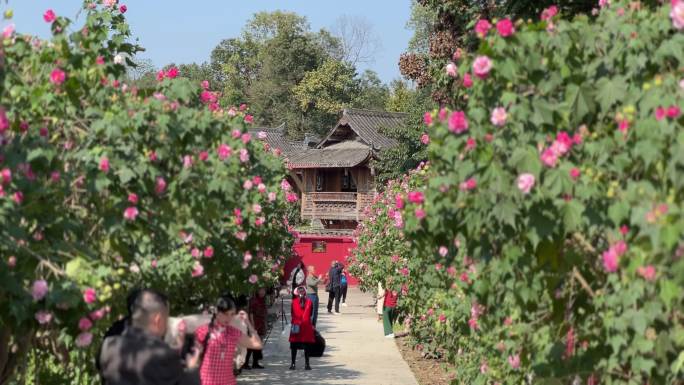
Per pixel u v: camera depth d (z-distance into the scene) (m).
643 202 4.98
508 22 5.65
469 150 5.71
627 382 6.09
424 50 79.81
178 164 7.77
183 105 8.94
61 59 7.29
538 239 5.46
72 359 8.02
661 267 4.93
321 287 54.62
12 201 5.70
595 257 5.93
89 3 8.91
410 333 23.59
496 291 7.09
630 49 5.57
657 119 5.13
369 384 18.11
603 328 6.17
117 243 6.92
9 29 6.97
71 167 6.76
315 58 109.25
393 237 21.28
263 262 14.80
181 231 8.34
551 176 5.40
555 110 5.65
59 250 6.04
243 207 11.68
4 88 6.52
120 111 7.13
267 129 83.81
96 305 6.05
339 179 63.97
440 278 12.60
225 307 10.25
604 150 5.41
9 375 6.69
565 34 5.73
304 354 21.77
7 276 5.62
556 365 6.66
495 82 5.77
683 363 5.45
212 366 10.23
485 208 5.58
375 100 115.62
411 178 16.30
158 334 6.24
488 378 9.73
